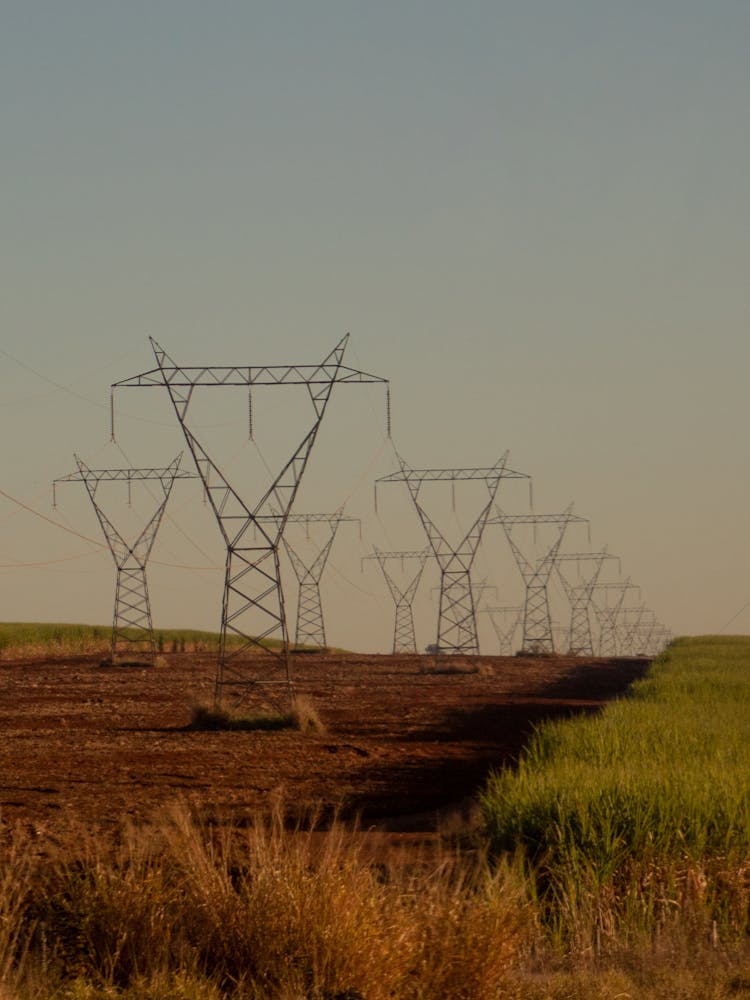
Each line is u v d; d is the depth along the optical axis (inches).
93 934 1100.5
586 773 1788.9
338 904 1071.6
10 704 4771.2
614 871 1405.0
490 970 1033.5
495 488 7155.5
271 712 4087.1
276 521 4060.0
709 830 1508.4
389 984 1018.7
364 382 3969.0
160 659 7628.0
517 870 1368.1
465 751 3228.3
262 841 1191.6
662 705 3614.7
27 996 966.4
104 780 2559.1
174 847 1222.3
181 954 1054.4
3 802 2215.8
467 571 7480.3
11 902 1203.9
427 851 1680.6
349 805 2257.6
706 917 1295.5
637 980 1110.4
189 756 3046.3
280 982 997.2
